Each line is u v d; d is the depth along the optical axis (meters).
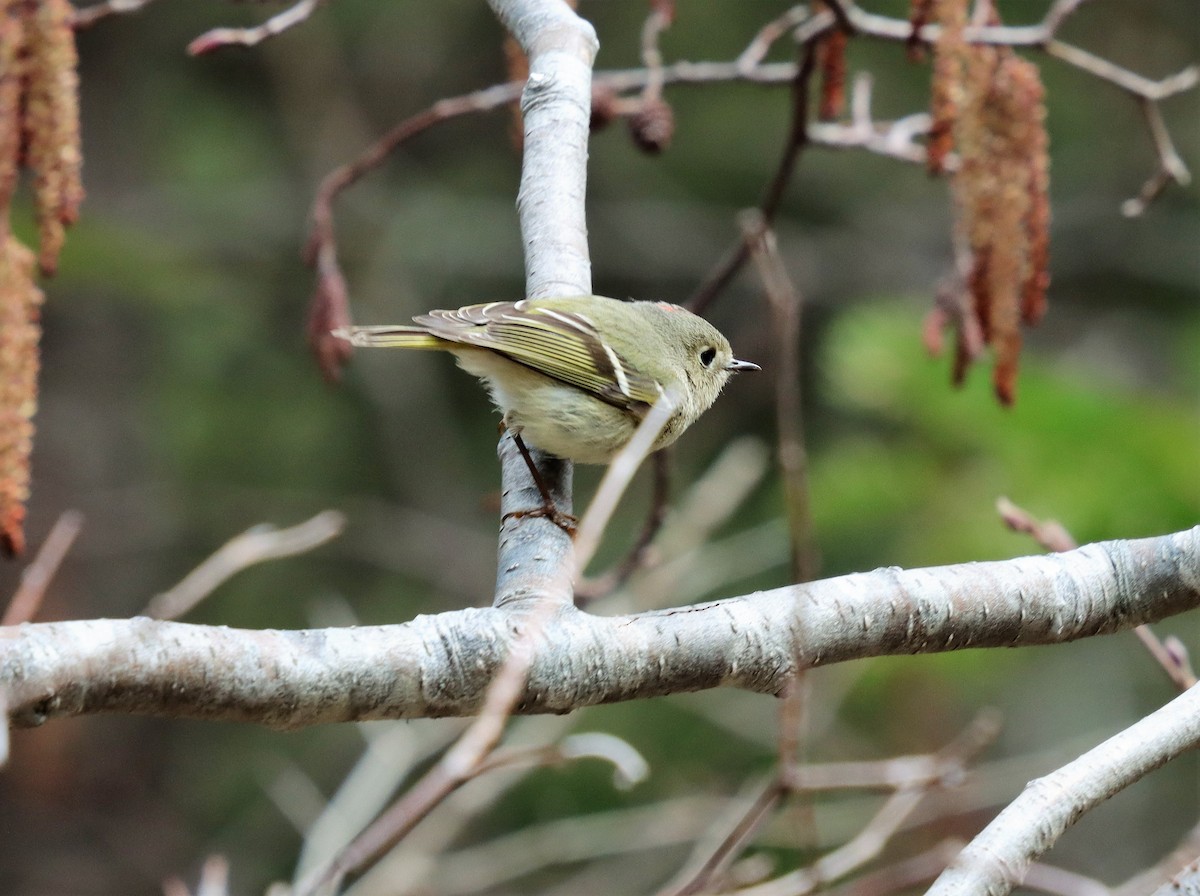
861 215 19.69
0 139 6.14
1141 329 19.08
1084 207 19.44
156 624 3.92
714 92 18.98
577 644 4.43
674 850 13.20
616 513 16.44
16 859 17.00
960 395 9.94
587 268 7.32
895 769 7.93
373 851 4.54
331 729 17.08
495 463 19.17
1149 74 18.89
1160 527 9.30
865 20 8.45
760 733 13.39
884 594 4.79
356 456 18.86
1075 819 4.16
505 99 8.97
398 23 20.19
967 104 7.48
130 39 19.56
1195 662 12.26
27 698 3.71
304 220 19.47
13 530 6.01
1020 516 6.30
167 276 17.12
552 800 14.20
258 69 20.05
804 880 6.43
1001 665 11.09
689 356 8.47
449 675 4.25
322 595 18.00
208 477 18.19
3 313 5.96
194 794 17.23
